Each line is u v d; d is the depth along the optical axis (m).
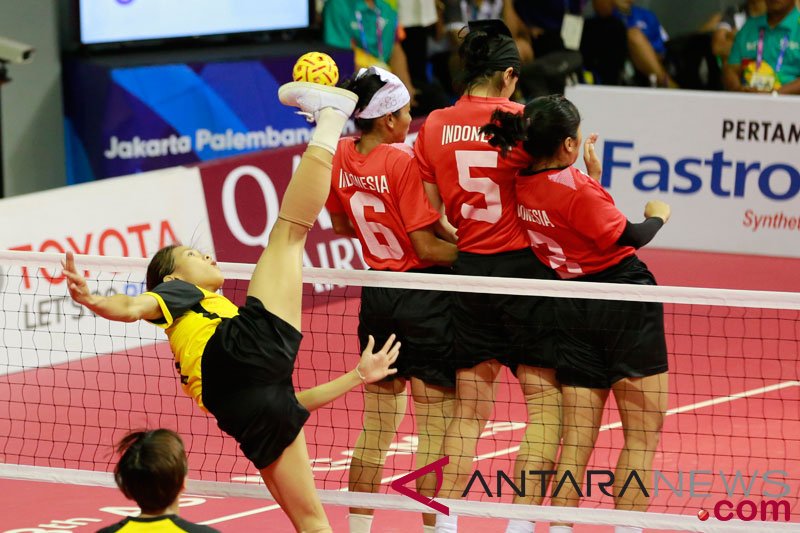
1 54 26.34
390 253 14.83
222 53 33.47
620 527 13.71
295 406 12.37
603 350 13.76
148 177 25.78
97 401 21.92
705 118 31.95
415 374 14.61
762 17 34.62
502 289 13.52
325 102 12.74
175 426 20.53
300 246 12.68
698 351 24.66
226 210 26.95
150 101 31.64
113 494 17.61
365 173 14.51
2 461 18.75
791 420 20.62
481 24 14.32
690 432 19.97
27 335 23.52
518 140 13.41
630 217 32.44
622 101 32.06
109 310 11.95
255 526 16.36
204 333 12.45
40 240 23.92
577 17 35.81
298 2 35.47
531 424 14.16
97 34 32.19
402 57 35.88
